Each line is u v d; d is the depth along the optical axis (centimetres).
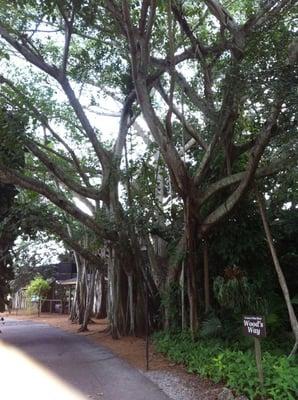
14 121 1262
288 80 839
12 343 1519
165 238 1484
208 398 746
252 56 941
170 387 841
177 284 1359
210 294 1297
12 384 893
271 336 1123
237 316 1128
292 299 1148
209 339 1127
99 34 1405
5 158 1273
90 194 1491
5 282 1425
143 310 1555
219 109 1209
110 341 1487
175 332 1302
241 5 1394
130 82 1562
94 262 1831
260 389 696
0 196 1422
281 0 1048
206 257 1283
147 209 1471
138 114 1630
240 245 1229
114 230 1501
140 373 975
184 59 1296
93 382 902
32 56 1340
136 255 1529
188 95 1296
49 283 3512
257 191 1106
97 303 2594
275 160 1089
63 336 1719
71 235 1909
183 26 1205
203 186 1289
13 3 1144
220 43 1208
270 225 1307
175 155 1161
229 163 1216
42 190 1385
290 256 1334
